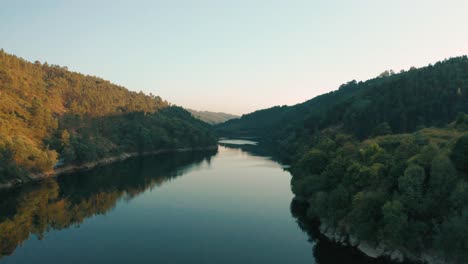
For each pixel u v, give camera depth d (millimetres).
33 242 53188
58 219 65250
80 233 57281
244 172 120500
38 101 138375
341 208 53250
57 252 49188
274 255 48438
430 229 42344
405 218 41531
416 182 43656
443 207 42344
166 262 45750
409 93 125250
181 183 100500
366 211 46312
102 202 78250
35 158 104188
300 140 157250
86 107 198250
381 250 45906
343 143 87500
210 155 182875
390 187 49094
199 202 77562
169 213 69000
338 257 48000
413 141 64562
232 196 83312
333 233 54156
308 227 60344
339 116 152500
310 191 67500
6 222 63312
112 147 162375
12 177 93438
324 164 74062
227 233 57156
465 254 37156
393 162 51562
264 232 57875
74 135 143125
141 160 158250
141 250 49906
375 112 123562
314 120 179750
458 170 45688
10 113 121062
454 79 128750
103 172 120375
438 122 101750
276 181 103375
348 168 56531
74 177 109062
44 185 95438
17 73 178500
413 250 42562
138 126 199375
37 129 124188
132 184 99188
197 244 52406
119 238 54938
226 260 46500
